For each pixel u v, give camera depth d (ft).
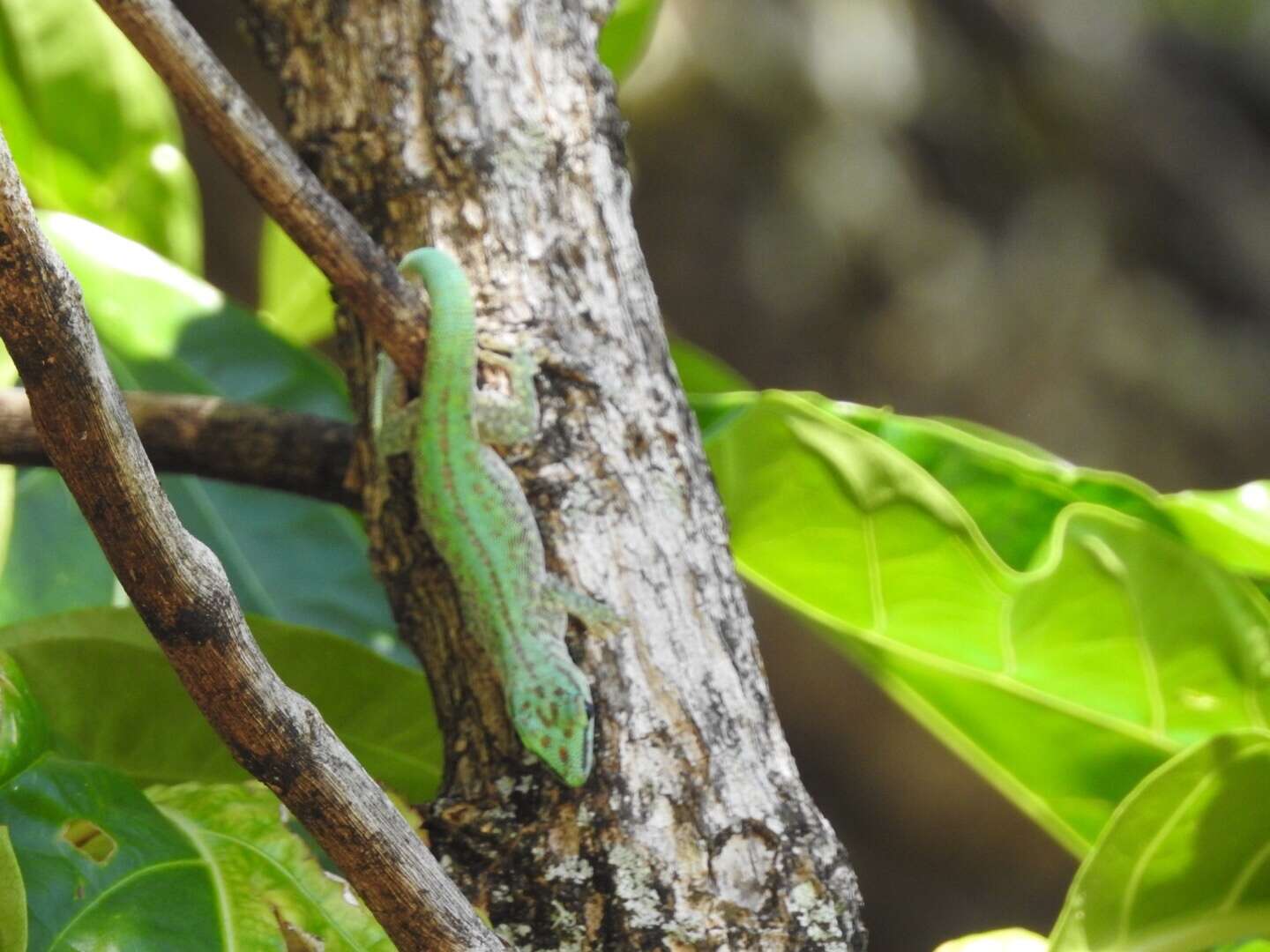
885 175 6.96
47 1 2.96
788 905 2.50
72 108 2.97
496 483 2.56
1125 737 2.76
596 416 2.54
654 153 6.77
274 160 2.49
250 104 2.49
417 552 2.59
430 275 2.54
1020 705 2.77
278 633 2.63
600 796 2.50
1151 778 2.59
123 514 2.34
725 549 2.56
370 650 2.64
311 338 3.09
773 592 2.79
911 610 2.76
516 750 2.53
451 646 2.57
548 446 2.54
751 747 2.52
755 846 2.50
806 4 6.93
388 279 2.53
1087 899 2.61
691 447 2.56
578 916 2.49
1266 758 2.58
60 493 2.80
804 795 2.53
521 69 2.56
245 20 2.59
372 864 2.39
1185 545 2.70
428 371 2.56
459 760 2.55
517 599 2.52
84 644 2.61
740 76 6.72
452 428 2.56
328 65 2.56
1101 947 2.62
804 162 6.88
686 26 6.66
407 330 2.55
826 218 6.89
